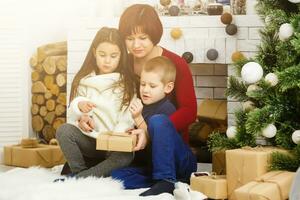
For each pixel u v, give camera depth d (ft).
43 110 11.45
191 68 10.98
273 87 7.36
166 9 10.41
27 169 9.26
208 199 7.48
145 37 9.09
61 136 8.68
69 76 10.45
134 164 8.86
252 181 6.80
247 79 7.07
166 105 8.88
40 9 11.75
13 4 11.34
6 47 11.36
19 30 11.39
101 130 8.79
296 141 7.04
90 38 10.34
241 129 7.72
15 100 11.39
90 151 8.89
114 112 8.86
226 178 7.44
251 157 7.10
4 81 11.38
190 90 9.07
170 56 9.19
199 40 9.89
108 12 10.66
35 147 10.82
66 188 7.52
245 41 9.75
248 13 10.01
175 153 8.19
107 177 8.34
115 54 9.09
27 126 11.57
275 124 7.54
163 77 8.87
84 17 10.43
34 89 11.53
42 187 7.57
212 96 10.93
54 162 10.68
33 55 11.65
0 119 11.36
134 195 7.54
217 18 9.84
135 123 8.80
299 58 7.17
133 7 9.20
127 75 9.06
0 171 10.25
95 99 8.91
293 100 7.41
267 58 7.73
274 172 7.09
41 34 11.80
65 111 11.17
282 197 6.59
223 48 9.83
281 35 6.99
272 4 7.68
